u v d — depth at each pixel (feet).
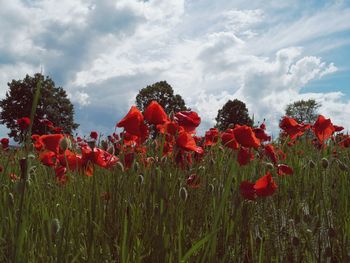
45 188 3.36
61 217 2.50
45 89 46.57
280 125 4.25
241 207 3.00
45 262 2.23
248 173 3.94
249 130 2.66
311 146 5.52
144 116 2.68
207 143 3.73
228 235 2.73
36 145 3.36
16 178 3.33
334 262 2.74
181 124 2.93
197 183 3.25
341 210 3.20
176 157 2.91
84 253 2.41
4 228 2.49
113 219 2.76
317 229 2.75
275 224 2.83
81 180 2.99
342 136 4.88
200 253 2.27
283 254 2.58
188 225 2.99
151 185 2.72
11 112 45.83
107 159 2.76
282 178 3.87
